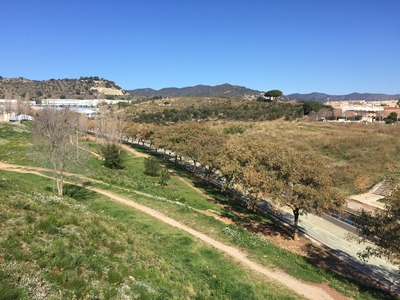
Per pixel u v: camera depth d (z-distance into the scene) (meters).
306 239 27.23
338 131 72.88
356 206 36.28
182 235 21.88
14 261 9.73
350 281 19.70
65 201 20.23
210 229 23.95
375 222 18.61
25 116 101.25
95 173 41.12
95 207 25.53
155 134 70.00
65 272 10.06
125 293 10.33
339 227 31.34
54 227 12.98
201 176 52.66
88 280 10.27
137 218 24.30
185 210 27.73
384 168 46.66
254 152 31.14
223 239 22.38
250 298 14.39
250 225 28.16
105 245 13.70
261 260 19.86
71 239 12.58
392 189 19.50
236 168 30.95
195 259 18.31
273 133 78.12
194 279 14.59
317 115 109.56
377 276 21.50
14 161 43.91
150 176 46.34
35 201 16.08
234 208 33.53
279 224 30.70
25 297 8.30
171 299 11.11
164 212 26.91
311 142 64.38
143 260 13.91
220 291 14.48
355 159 52.03
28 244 11.02
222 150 38.41
